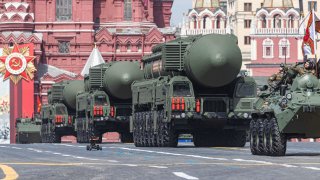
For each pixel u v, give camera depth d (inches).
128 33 7303.2
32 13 7268.7
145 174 923.4
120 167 1037.2
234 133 2155.5
